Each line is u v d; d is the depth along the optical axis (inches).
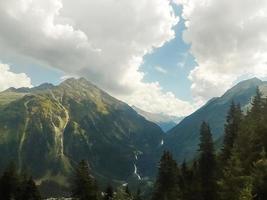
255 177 2383.1
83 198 3924.7
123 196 3324.3
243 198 2038.6
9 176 4859.7
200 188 3752.5
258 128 3122.5
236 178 2556.6
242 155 2952.8
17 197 4847.4
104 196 4377.5
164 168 3951.8
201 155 3909.9
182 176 4254.4
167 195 3880.4
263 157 2511.1
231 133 4050.2
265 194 2337.6
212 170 3801.7
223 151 3969.0
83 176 3991.1
